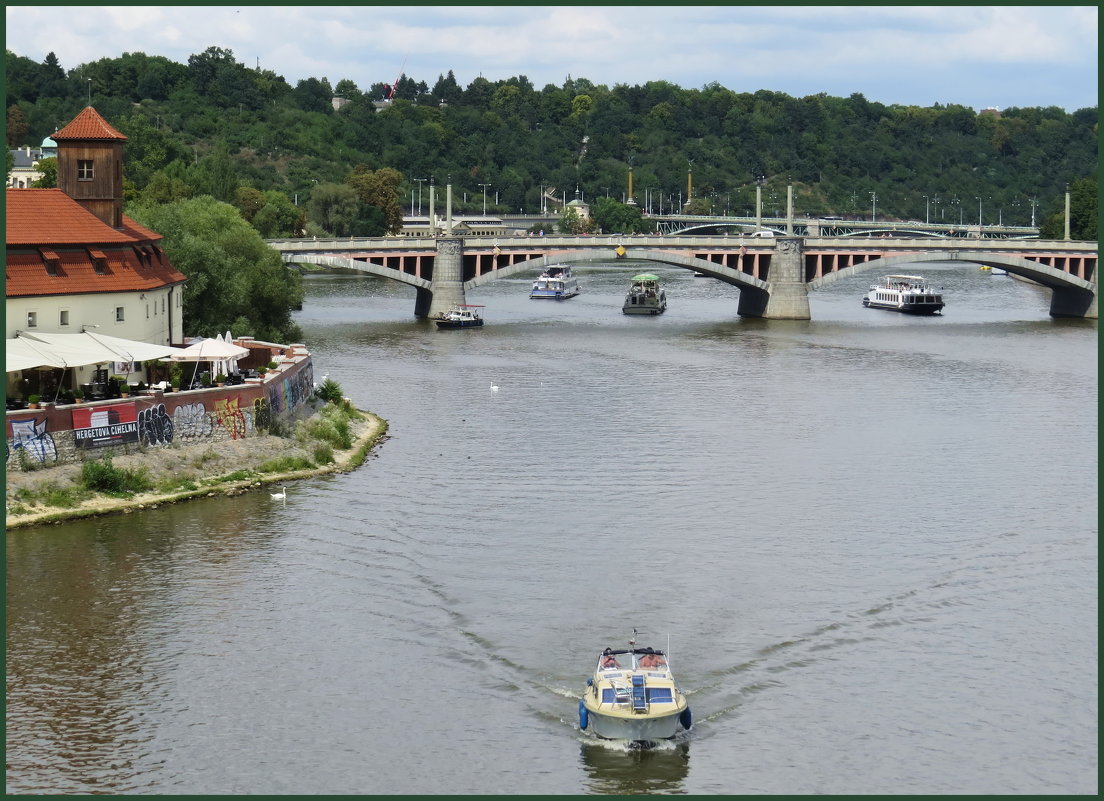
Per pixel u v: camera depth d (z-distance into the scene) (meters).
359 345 165.88
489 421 116.75
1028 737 57.31
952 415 123.06
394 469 97.69
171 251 135.25
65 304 99.69
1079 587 73.69
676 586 72.81
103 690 60.25
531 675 62.03
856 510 88.38
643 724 56.00
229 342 104.88
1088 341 183.75
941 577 75.00
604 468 99.00
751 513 87.25
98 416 88.31
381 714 58.47
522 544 79.69
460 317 190.25
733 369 151.38
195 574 73.75
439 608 69.31
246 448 95.81
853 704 59.78
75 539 79.12
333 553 77.44
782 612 69.44
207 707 58.88
